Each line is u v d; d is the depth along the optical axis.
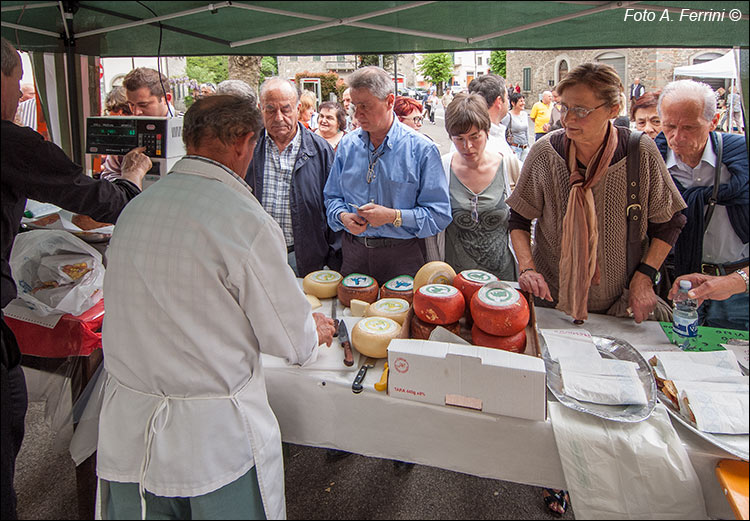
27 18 2.16
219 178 1.21
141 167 1.95
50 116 2.46
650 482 1.19
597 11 1.92
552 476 1.32
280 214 2.65
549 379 1.43
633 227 1.73
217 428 1.19
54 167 1.49
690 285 1.64
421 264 2.33
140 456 1.19
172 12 2.11
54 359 1.96
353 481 2.21
